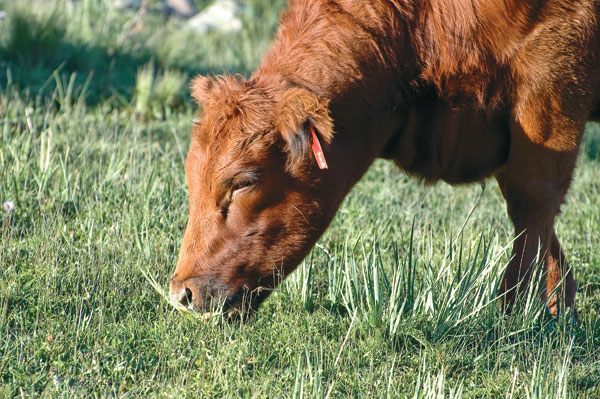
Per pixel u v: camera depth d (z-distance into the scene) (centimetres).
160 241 1023
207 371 747
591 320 924
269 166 763
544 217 886
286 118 746
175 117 1644
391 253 1048
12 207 1027
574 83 857
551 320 894
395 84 852
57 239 995
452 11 848
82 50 1836
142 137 1480
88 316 830
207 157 763
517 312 872
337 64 820
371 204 1262
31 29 1755
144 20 2331
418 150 905
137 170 1231
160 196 1153
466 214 1258
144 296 881
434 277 912
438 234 1155
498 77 858
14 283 862
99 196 1140
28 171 1144
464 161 920
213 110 772
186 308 786
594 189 1397
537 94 853
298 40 838
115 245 990
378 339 812
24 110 1463
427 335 831
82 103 1573
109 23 2095
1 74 1647
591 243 1180
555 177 882
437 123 887
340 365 771
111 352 763
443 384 703
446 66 854
